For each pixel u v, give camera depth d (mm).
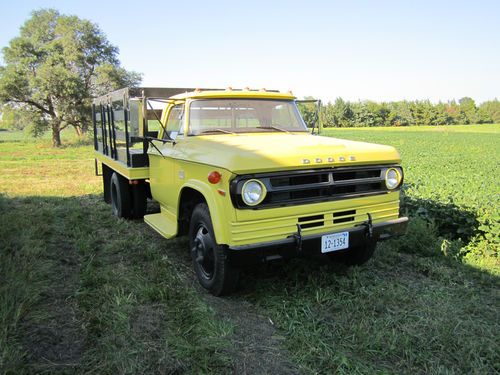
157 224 5234
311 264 5016
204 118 4961
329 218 3943
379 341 3305
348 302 3977
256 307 3967
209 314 3707
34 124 35500
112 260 5188
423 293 4281
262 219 3627
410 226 5953
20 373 2783
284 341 3375
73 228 6512
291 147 3902
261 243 3619
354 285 4352
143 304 3930
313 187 3801
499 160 15500
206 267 4281
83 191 10555
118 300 3854
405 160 15648
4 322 3316
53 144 35438
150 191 6523
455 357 3137
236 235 3568
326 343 3324
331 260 5211
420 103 94188
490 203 6215
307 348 3238
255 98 5309
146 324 3543
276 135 5039
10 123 36344
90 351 3135
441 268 4887
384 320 3656
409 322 3658
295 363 3070
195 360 3051
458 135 47688
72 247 5672
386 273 4844
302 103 6023
